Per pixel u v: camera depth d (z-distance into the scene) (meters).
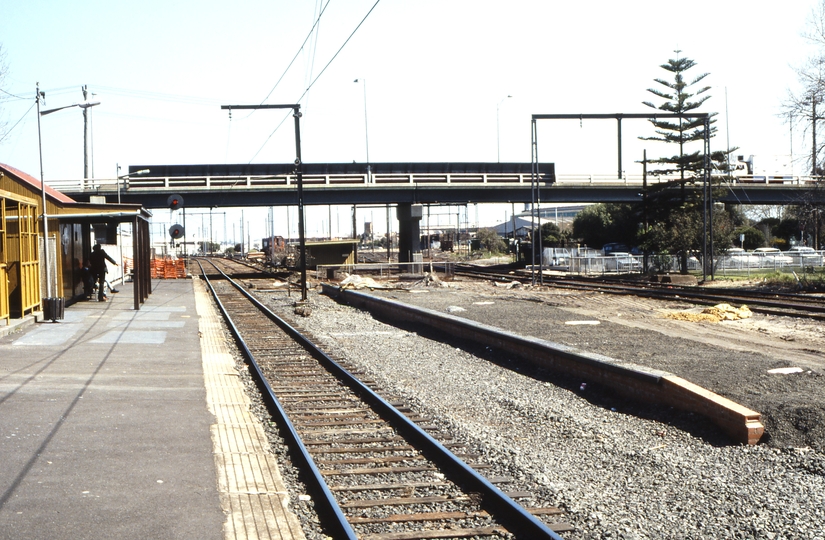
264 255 109.81
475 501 7.07
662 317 24.36
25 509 6.29
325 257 66.25
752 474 8.15
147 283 33.78
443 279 50.81
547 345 15.03
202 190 54.81
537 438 9.89
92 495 6.69
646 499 7.31
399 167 60.53
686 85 58.34
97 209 27.09
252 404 11.45
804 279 37.22
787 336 19.31
